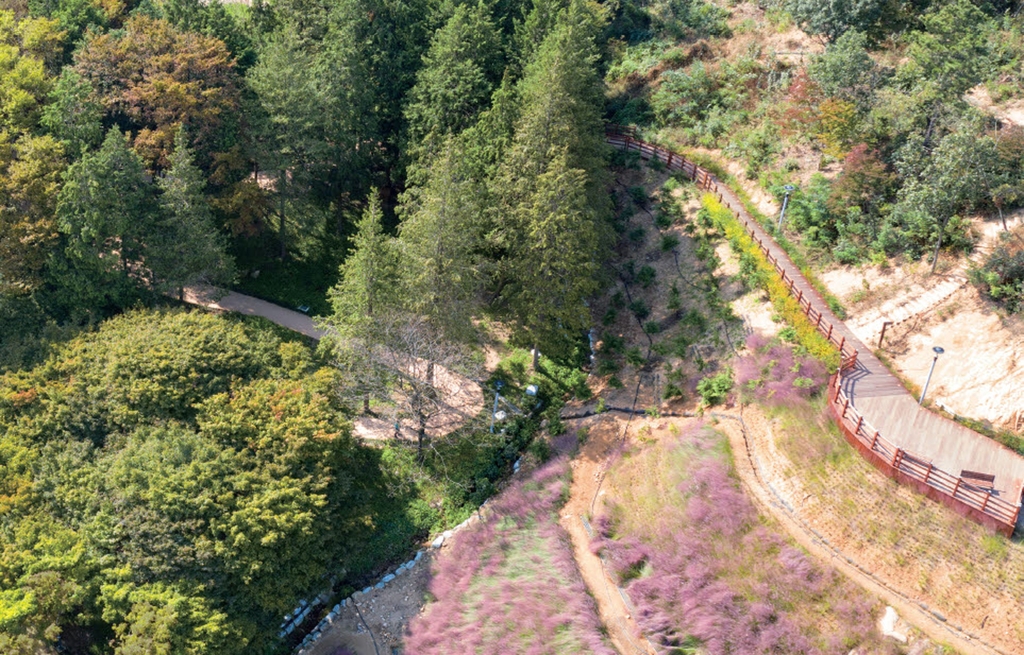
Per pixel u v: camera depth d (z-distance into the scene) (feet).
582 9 192.13
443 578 140.26
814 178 173.17
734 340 155.22
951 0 187.52
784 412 137.18
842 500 123.24
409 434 163.94
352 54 188.96
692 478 135.54
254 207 184.24
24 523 128.77
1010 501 114.73
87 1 212.02
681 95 211.00
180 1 202.69
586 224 154.40
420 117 188.96
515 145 160.35
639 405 157.07
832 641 110.93
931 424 127.03
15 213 164.04
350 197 209.46
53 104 172.96
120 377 147.02
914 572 114.32
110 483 132.67
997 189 144.05
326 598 140.77
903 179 159.02
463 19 192.54
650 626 123.13
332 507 139.74
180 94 175.11
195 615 122.11
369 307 155.12
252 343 157.89
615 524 138.00
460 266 154.51
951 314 140.26
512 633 128.67
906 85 168.76
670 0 238.07
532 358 176.65
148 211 170.30
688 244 177.68
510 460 159.02
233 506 131.23
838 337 144.05
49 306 169.78
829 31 195.31
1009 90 169.68
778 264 160.56
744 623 116.57
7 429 142.72
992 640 106.93
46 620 122.01
